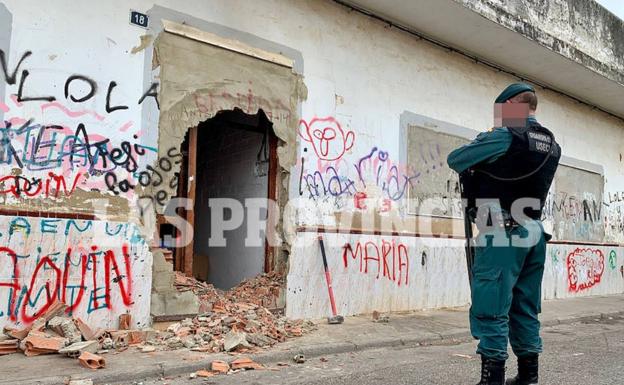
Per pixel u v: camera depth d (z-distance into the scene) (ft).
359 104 26.37
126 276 18.67
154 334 18.30
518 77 35.86
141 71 19.34
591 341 22.88
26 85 16.98
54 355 15.88
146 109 19.42
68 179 17.66
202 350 17.35
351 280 25.48
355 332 21.72
